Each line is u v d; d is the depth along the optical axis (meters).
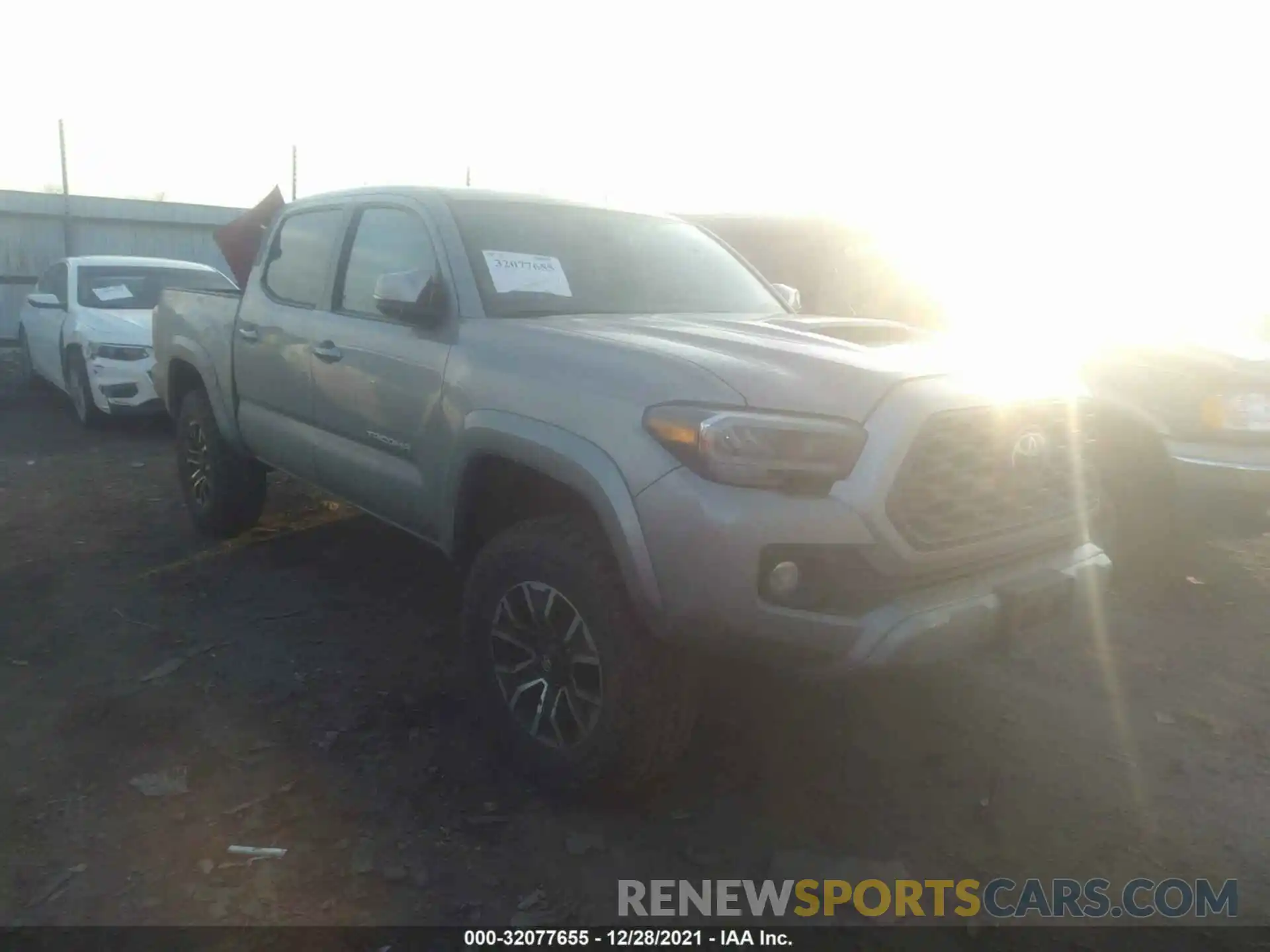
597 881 3.08
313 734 3.89
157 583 5.48
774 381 3.06
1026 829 3.38
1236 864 3.22
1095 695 4.32
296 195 17.09
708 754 3.79
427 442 3.98
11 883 3.02
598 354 3.38
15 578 5.53
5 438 9.37
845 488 2.95
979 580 3.23
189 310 6.16
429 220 4.35
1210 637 4.93
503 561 3.50
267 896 2.98
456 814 3.40
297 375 4.90
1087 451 3.65
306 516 6.79
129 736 3.86
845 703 4.21
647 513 2.99
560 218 4.66
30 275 16.25
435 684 4.32
